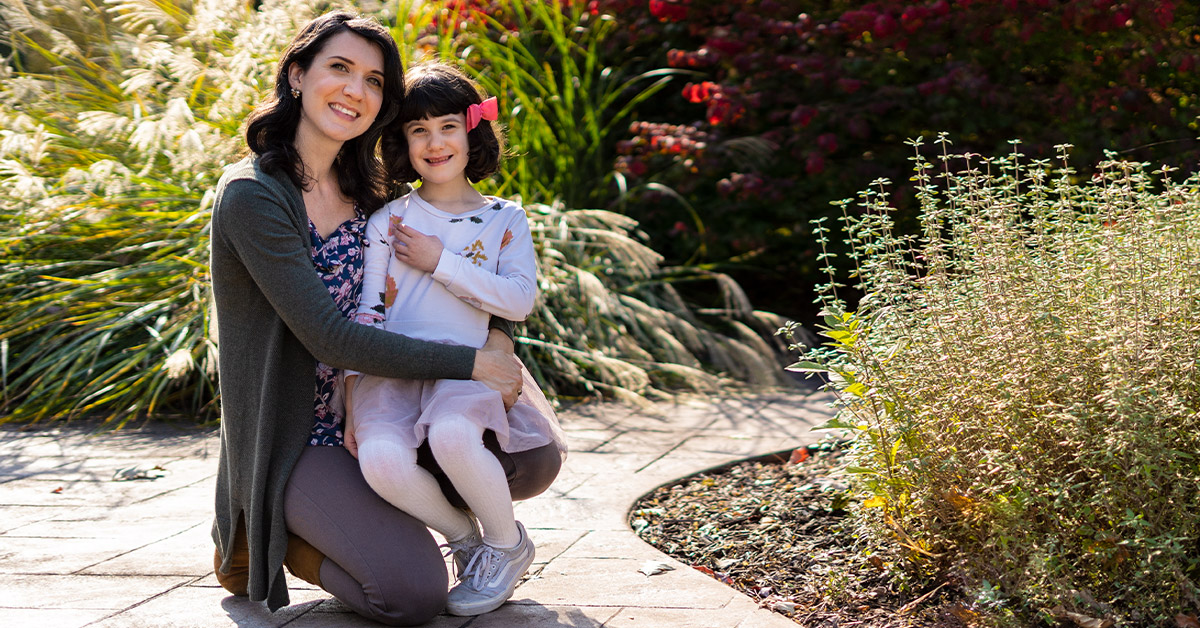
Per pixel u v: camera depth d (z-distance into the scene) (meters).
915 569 2.68
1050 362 2.50
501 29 7.48
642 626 2.41
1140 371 2.38
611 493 3.58
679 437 4.50
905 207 6.85
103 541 3.07
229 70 5.62
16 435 4.52
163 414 4.91
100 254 5.47
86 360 5.09
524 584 2.70
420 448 2.54
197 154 5.17
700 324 6.58
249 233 2.28
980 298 2.73
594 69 7.78
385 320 2.54
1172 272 2.60
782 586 2.71
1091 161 6.04
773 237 7.28
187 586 2.67
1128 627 2.29
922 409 2.63
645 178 7.61
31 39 6.44
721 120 7.11
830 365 2.89
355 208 2.64
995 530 2.42
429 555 2.36
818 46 7.05
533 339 5.63
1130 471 2.29
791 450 4.22
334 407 2.53
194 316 5.04
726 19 7.48
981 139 6.80
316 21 2.49
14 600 2.56
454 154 2.61
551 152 6.96
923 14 6.31
